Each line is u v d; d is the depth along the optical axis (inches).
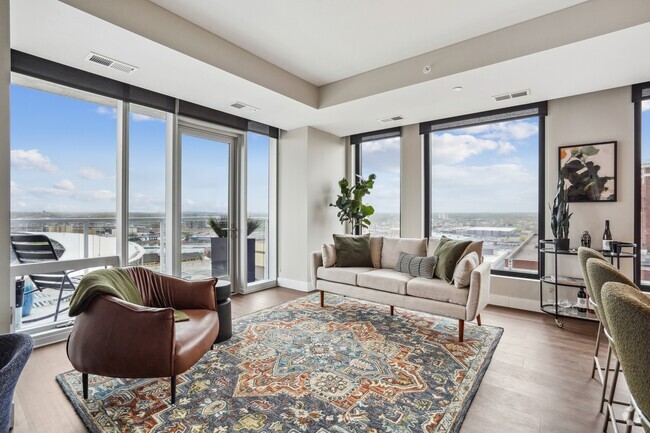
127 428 66.8
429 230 185.3
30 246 112.6
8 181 74.2
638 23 86.2
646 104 128.4
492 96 139.1
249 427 67.2
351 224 216.2
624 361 33.9
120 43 96.1
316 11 99.3
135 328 72.1
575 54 101.9
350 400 76.9
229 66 116.6
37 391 80.9
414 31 109.7
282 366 93.0
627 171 129.7
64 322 116.4
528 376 88.9
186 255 157.8
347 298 169.0
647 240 128.0
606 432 65.9
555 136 144.6
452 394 79.5
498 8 96.9
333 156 207.6
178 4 95.9
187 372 89.4
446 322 130.4
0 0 72.9
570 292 141.9
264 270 198.2
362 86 142.0
